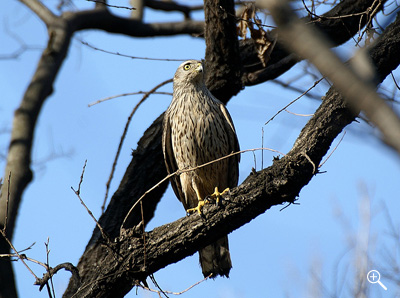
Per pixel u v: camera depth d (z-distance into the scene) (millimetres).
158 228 8391
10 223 10102
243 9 11734
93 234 11016
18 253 8023
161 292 7523
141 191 11195
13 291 9758
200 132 11008
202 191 11539
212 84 11484
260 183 7676
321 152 7465
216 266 10445
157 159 11297
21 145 11023
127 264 8266
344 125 7395
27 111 11547
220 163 11227
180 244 8156
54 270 8812
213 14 10703
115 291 8469
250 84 11945
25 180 10656
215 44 11055
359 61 2742
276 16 2541
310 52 2547
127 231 8422
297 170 7422
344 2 11242
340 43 11570
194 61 11328
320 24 11039
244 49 11961
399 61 7402
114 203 11180
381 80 7508
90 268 10648
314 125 7480
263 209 7875
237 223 8039
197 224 8102
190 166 11164
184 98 11164
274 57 11883
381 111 2521
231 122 11180
